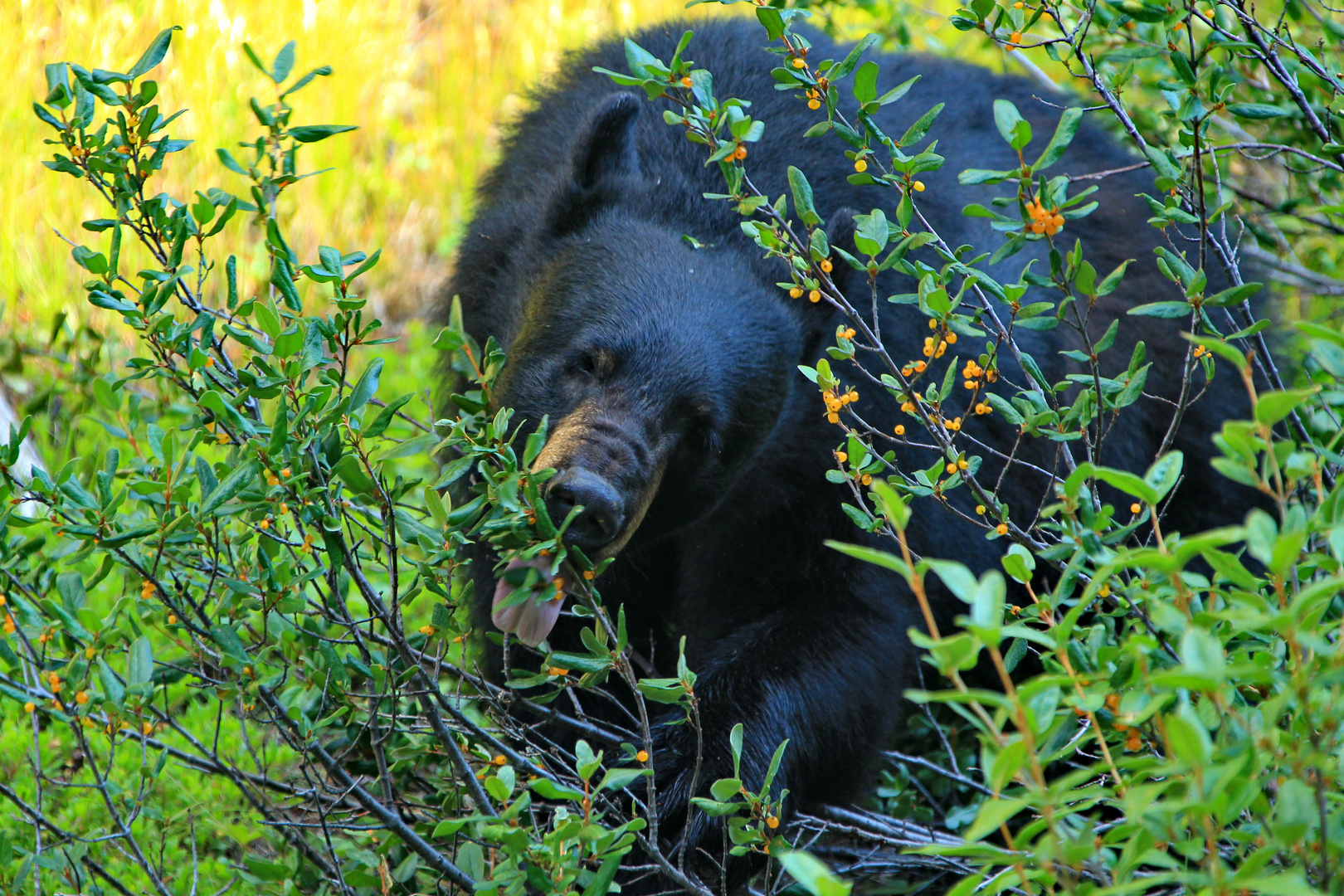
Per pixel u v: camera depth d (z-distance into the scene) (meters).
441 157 15.69
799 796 7.09
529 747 6.25
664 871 5.37
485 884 4.59
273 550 5.68
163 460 5.41
